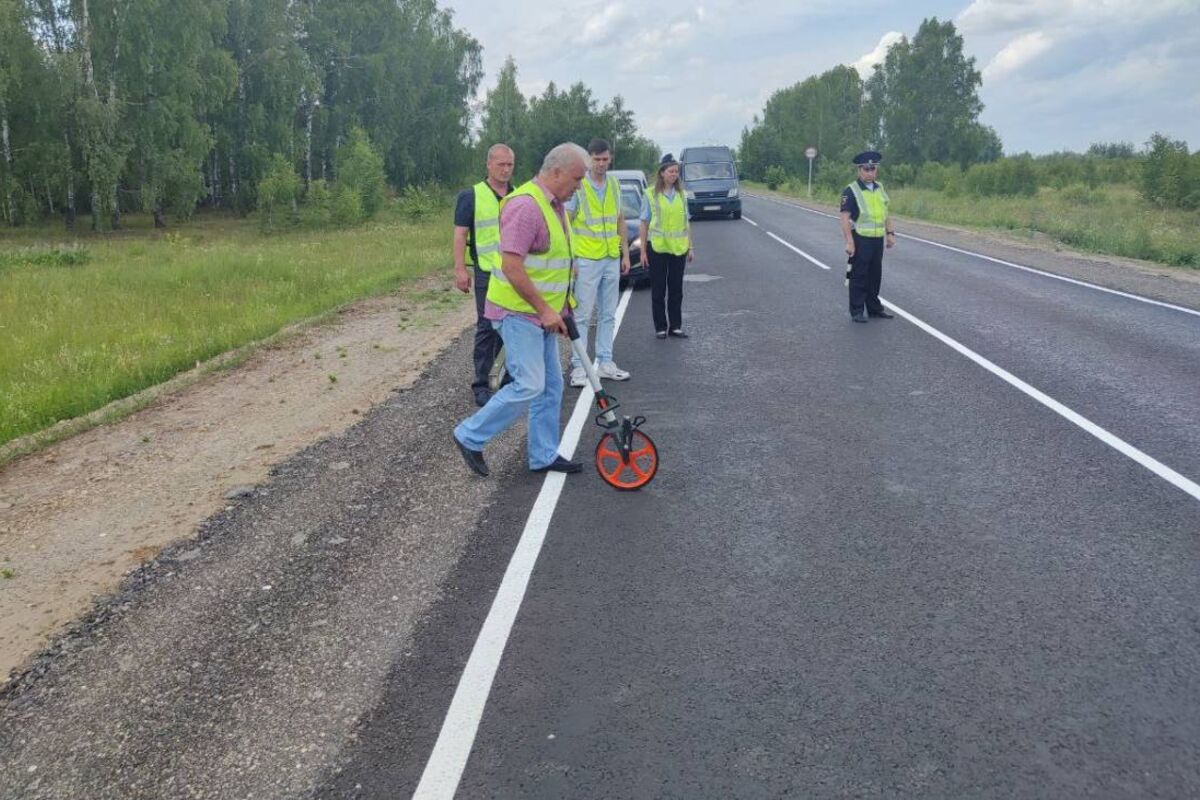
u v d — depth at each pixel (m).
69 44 34.59
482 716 3.01
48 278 15.85
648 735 2.87
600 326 7.73
